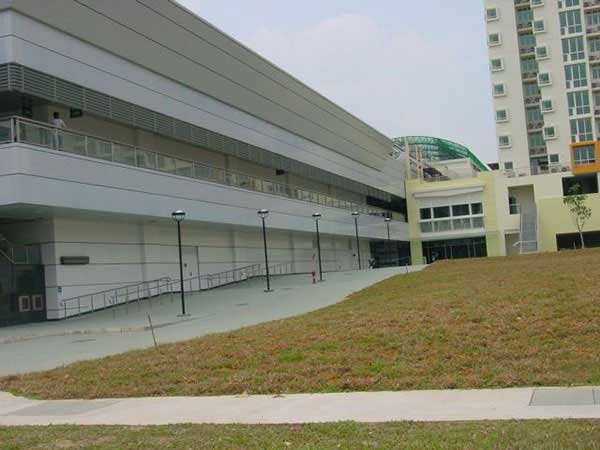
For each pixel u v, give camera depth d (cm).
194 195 3806
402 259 7881
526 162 7969
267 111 4881
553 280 1998
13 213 2912
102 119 3447
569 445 623
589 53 7681
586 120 7612
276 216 4841
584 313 1376
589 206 6950
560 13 7788
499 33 8194
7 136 2631
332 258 6412
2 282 2838
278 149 5069
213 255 4425
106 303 3362
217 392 1101
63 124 2991
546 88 7775
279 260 5356
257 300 3172
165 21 3572
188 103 3894
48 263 3081
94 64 3138
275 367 1217
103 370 1345
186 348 1505
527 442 643
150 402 1057
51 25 2875
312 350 1323
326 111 5919
